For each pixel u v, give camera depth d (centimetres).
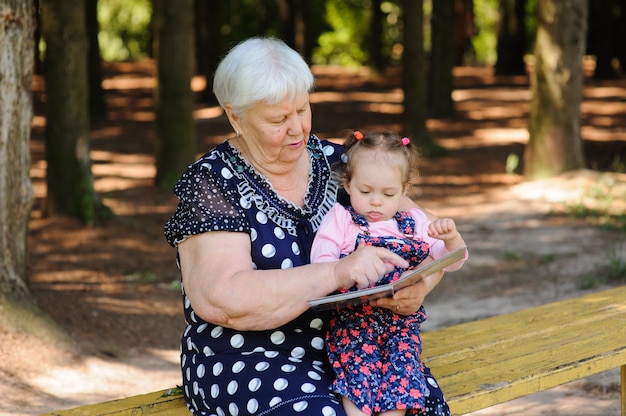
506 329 427
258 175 315
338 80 2670
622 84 2469
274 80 297
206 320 300
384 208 321
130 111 2072
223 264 299
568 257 904
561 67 1239
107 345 641
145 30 3434
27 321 600
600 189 1177
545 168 1257
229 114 312
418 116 1520
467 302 777
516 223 1068
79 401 537
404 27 1512
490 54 3881
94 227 1018
